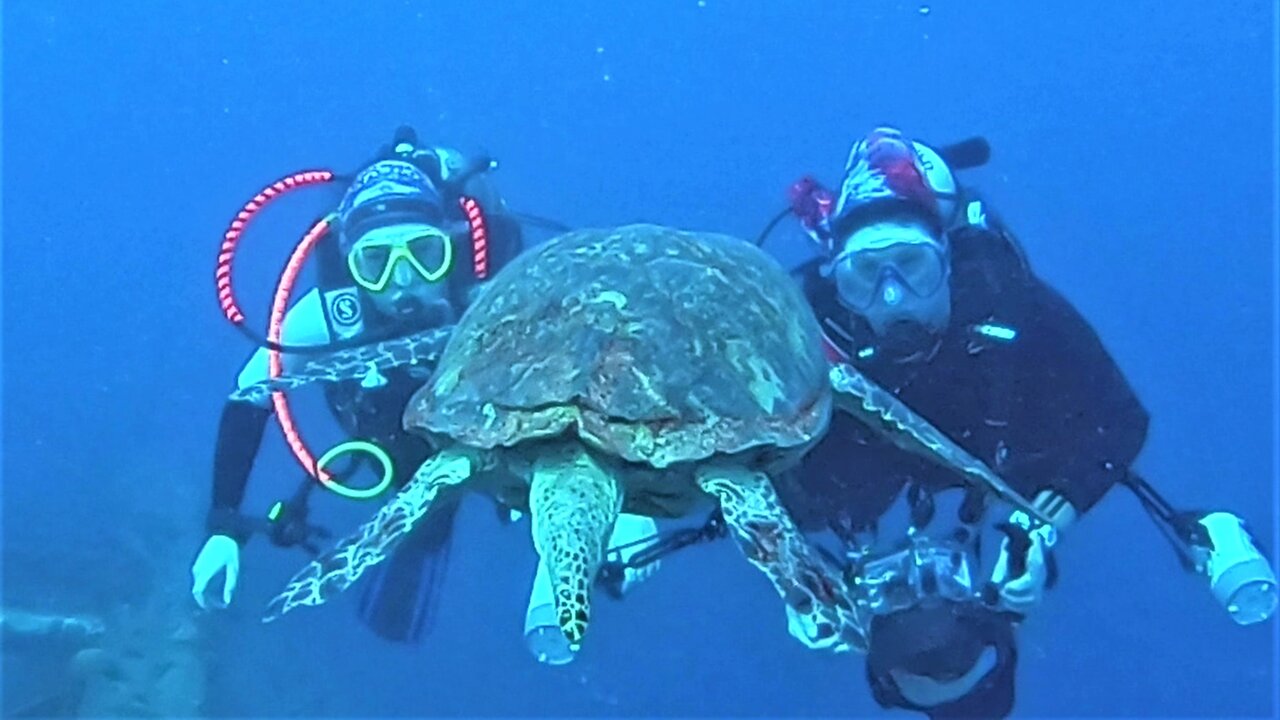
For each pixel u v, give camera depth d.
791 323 1.62
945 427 2.19
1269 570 2.26
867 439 2.14
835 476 2.19
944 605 2.04
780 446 1.52
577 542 1.42
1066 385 2.19
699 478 1.52
